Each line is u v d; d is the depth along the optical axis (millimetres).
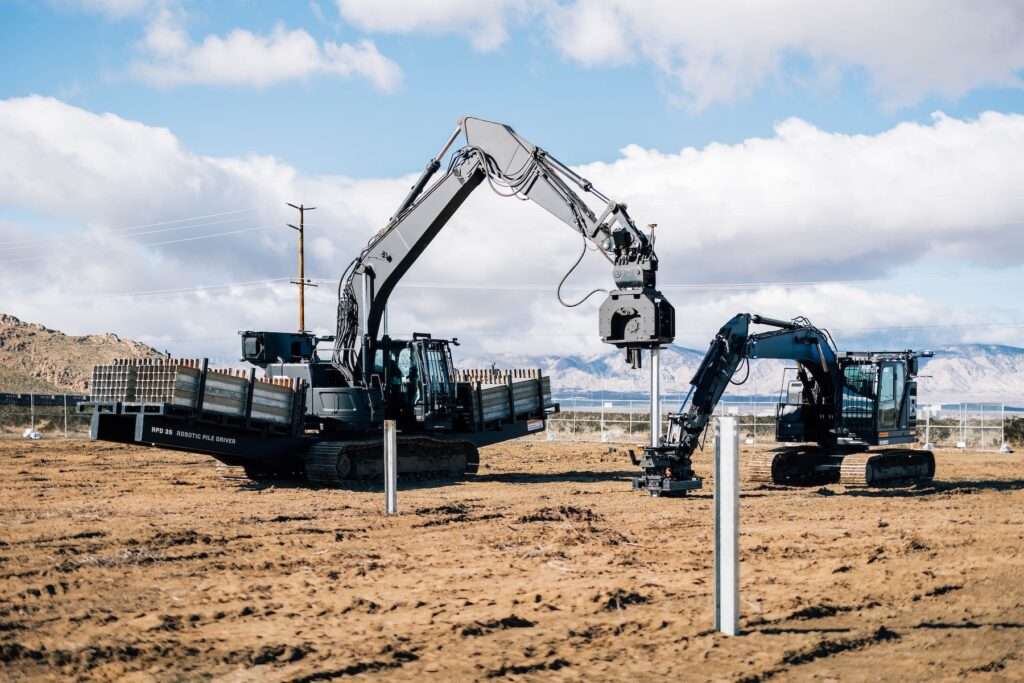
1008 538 13906
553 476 26312
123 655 7148
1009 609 9039
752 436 46438
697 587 9969
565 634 7879
